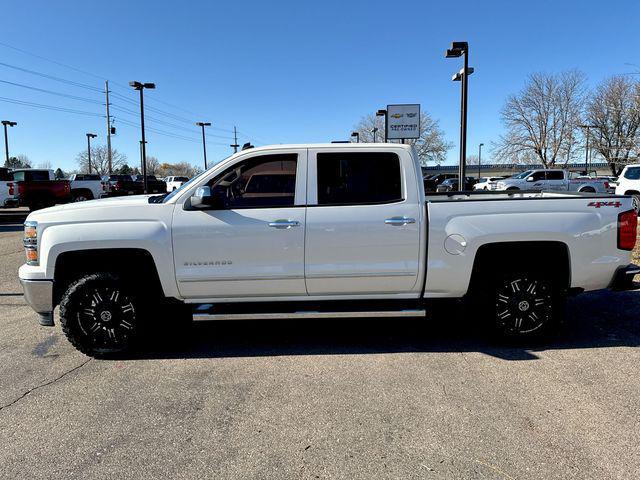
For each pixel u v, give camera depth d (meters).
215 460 2.77
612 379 3.74
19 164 75.44
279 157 4.32
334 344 4.64
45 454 2.85
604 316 5.38
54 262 4.16
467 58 14.15
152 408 3.40
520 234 4.20
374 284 4.32
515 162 55.28
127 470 2.68
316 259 4.24
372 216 4.21
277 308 4.34
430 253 4.25
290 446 2.90
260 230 4.19
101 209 4.23
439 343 4.61
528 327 4.41
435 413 3.26
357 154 4.31
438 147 62.16
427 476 2.59
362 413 3.28
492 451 2.80
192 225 4.18
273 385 3.74
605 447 2.83
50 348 4.64
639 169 17.52
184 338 4.89
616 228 4.28
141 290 4.30
